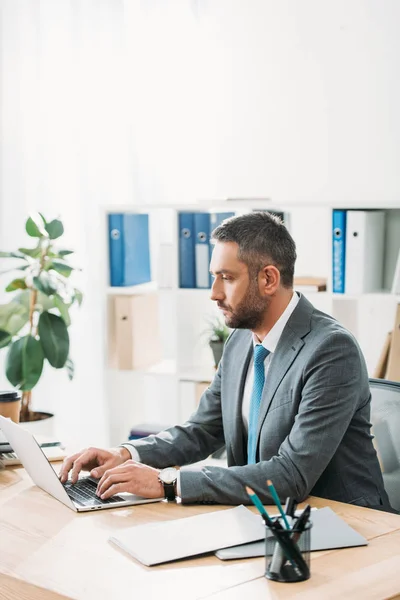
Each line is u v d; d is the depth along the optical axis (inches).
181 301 145.2
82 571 60.6
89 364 167.6
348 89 146.3
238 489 74.2
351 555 62.3
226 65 157.9
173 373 145.0
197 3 159.6
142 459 86.4
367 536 66.4
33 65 158.6
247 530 66.4
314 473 75.9
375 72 143.5
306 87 150.3
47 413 147.4
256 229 81.5
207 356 151.9
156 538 65.2
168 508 74.1
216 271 82.3
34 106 159.2
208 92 160.2
